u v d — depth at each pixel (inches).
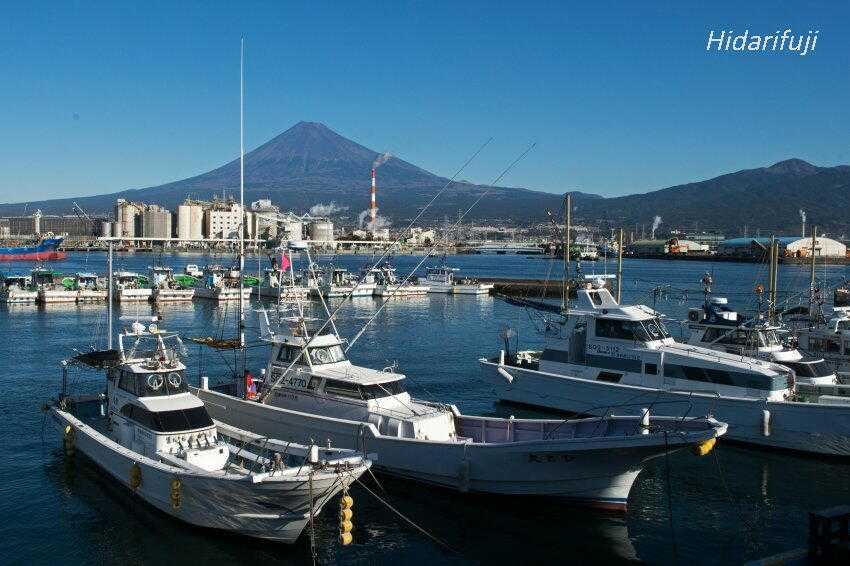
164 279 4025.6
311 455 758.5
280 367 1129.4
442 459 927.0
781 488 1005.8
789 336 1482.5
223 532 818.2
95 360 1056.8
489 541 834.8
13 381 1653.5
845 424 1077.8
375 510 908.6
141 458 868.6
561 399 1341.0
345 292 4045.3
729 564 786.2
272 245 1711.4
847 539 714.8
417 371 1898.4
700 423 823.7
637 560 795.4
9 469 1025.5
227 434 988.6
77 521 858.1
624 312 1305.4
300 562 778.2
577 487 884.6
